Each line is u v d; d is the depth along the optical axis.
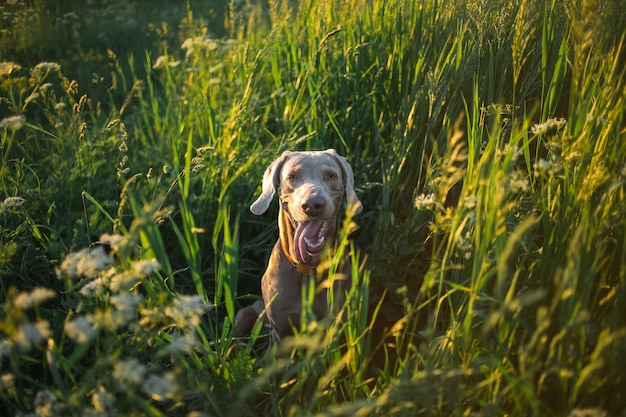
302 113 4.55
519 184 2.13
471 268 2.57
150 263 1.98
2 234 3.17
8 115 5.09
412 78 4.14
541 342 1.90
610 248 2.52
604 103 2.66
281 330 3.29
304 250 3.06
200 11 8.55
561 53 3.21
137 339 2.15
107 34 7.73
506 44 3.54
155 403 2.58
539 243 2.86
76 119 4.13
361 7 4.77
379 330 3.43
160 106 5.70
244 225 4.05
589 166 2.43
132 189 3.91
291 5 6.00
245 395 1.73
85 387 1.72
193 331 2.13
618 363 1.93
